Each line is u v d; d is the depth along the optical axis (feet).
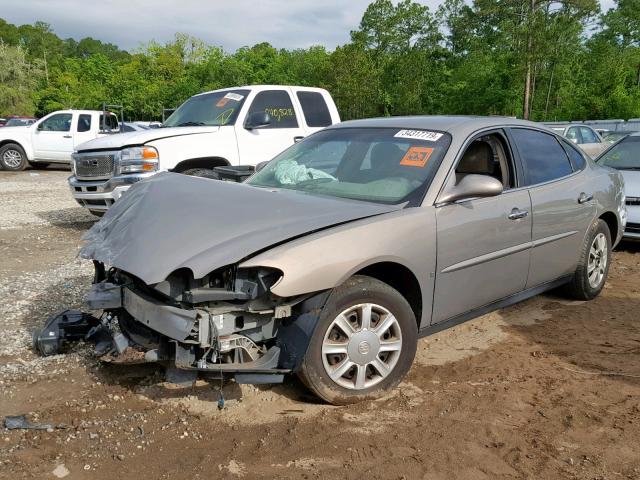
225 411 11.46
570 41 156.76
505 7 187.42
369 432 10.68
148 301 10.95
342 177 14.25
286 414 11.35
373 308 11.69
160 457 9.91
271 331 10.93
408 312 12.10
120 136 28.99
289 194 12.89
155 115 175.94
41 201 43.62
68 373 13.07
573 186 17.07
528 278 15.67
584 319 17.22
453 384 12.82
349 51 175.63
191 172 28.35
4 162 67.36
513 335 15.94
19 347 14.74
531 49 141.49
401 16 232.94
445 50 230.89
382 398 12.00
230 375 11.02
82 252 12.46
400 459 9.86
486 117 15.87
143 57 190.80
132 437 10.52
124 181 27.37
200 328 10.34
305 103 32.35
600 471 9.62
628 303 18.79
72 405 11.61
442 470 9.59
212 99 31.48
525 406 11.85
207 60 198.49
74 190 29.48
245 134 29.60
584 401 12.06
